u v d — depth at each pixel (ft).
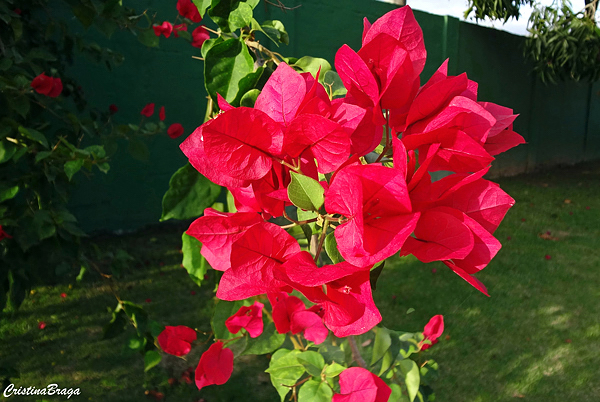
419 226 1.73
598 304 13.87
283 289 1.88
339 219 1.98
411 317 12.44
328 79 3.26
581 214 23.47
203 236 2.11
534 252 18.17
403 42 2.00
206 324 11.95
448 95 1.92
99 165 7.11
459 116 1.85
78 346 11.11
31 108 8.45
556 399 9.75
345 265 1.62
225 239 2.12
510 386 10.11
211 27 18.75
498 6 24.73
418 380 4.85
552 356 11.22
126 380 9.92
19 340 11.29
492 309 13.35
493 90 30.07
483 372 10.55
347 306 1.68
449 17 26.30
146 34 10.35
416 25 2.00
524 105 32.42
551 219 22.67
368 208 1.66
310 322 3.23
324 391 3.37
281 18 20.13
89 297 13.43
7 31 8.82
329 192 1.69
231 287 1.86
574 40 25.38
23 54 9.68
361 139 2.02
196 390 9.64
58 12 15.02
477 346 11.53
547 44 26.35
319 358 3.61
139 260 15.81
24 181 7.38
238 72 3.08
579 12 26.09
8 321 12.01
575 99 36.40
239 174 1.91
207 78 3.04
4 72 7.79
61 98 9.25
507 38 30.27
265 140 1.89
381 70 1.97
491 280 15.38
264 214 2.23
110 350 11.00
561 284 15.24
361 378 2.81
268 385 9.82
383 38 1.91
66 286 14.02
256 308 3.79
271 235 1.84
